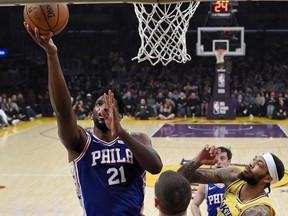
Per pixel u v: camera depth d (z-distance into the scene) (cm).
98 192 215
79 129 221
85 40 2219
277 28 2216
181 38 667
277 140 1105
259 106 1636
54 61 203
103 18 2241
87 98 1659
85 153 219
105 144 222
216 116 1561
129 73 2028
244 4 2191
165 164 835
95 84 1952
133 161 221
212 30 1548
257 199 252
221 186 366
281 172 253
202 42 1695
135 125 1425
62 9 222
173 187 191
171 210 192
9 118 1477
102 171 217
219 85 1557
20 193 656
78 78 2016
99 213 214
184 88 1756
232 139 1130
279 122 1477
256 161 254
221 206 265
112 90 231
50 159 906
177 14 654
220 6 1543
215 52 1543
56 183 714
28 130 1362
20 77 1991
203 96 1684
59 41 2191
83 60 2152
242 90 1795
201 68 2034
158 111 1605
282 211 567
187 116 1641
